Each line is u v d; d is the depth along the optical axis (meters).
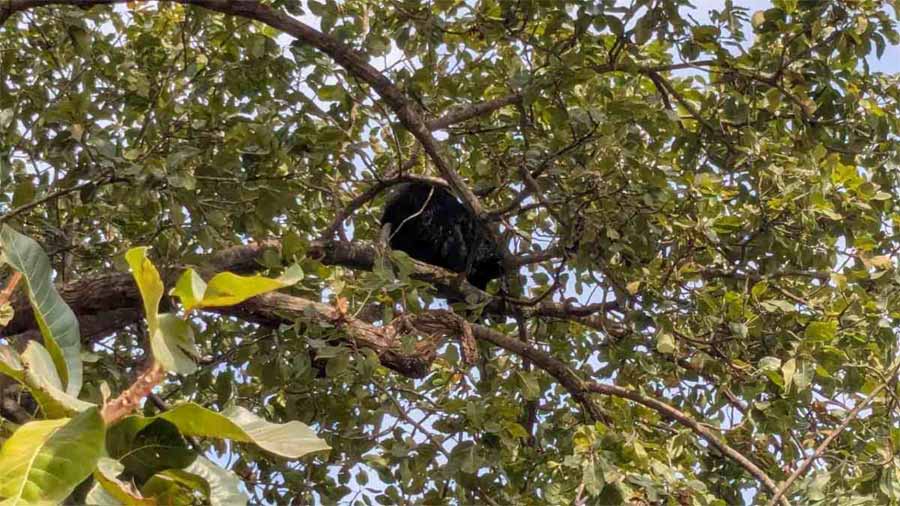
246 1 9.83
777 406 9.12
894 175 10.09
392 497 9.07
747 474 9.90
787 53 9.94
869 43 9.56
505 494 8.51
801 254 9.54
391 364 8.62
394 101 9.85
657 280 9.39
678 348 9.83
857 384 8.86
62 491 2.90
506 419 8.42
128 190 9.14
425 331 8.97
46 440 2.98
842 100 9.88
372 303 10.41
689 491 7.44
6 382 6.81
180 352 3.53
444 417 8.88
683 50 10.05
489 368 10.10
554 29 10.03
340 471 9.51
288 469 9.28
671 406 10.17
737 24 9.80
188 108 10.09
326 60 10.00
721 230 9.58
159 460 3.58
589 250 9.20
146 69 10.95
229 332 10.66
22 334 8.14
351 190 12.35
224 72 10.37
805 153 10.03
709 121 10.44
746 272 9.76
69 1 9.55
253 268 9.65
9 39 11.72
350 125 10.10
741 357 9.67
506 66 10.80
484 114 10.72
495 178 10.92
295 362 8.52
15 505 2.84
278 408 9.97
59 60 11.33
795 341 9.13
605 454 7.48
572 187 9.20
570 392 9.90
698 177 9.23
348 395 9.59
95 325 10.05
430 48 10.04
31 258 3.82
